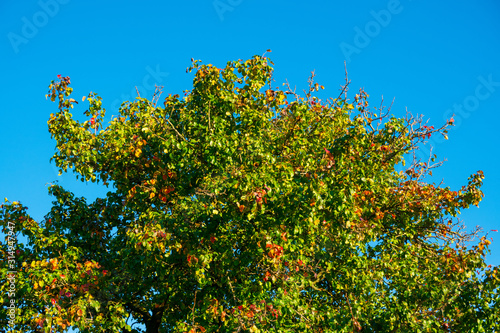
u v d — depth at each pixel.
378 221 13.69
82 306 10.17
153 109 12.17
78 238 13.86
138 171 13.13
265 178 10.49
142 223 12.03
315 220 10.89
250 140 11.20
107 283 11.89
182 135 11.52
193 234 11.05
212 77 12.22
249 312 10.23
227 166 10.82
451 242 15.66
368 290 12.71
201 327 10.66
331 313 12.05
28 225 13.07
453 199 15.51
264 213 11.27
